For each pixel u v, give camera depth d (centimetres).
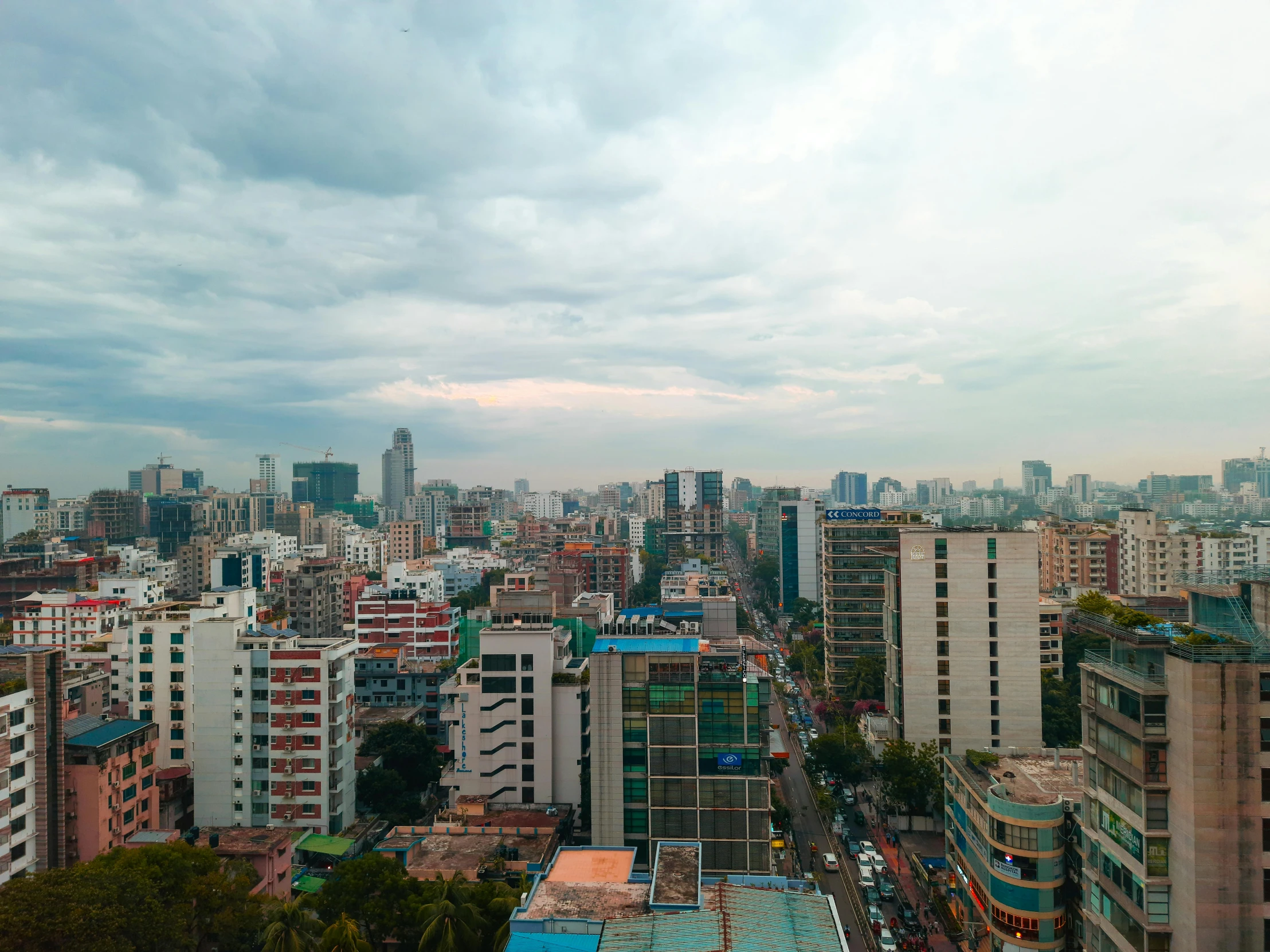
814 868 9744
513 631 10706
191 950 6562
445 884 6838
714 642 9362
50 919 5800
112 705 13450
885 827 10906
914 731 11025
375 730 12288
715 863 8106
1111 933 6297
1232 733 5506
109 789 8788
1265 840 5475
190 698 10819
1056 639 13925
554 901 5009
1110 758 6353
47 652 8462
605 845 8406
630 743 8438
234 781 10462
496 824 9625
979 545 10950
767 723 8388
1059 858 7006
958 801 8525
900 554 11219
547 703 10494
